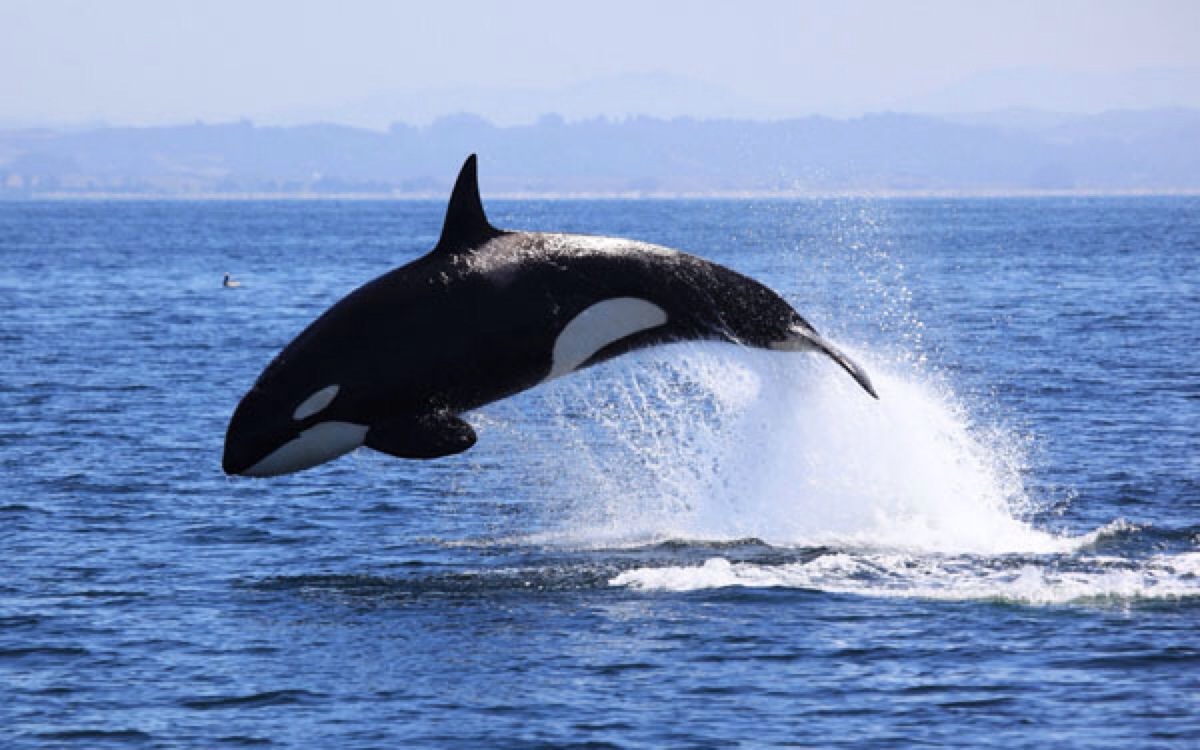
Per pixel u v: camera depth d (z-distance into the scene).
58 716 47.31
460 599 60.16
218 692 49.31
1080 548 67.06
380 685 49.81
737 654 52.44
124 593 61.44
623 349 61.34
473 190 60.28
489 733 45.56
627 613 57.62
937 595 59.22
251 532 73.38
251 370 141.75
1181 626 54.66
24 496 80.94
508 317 59.19
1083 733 44.84
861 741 44.56
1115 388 121.69
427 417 57.84
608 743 44.69
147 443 98.62
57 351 156.50
